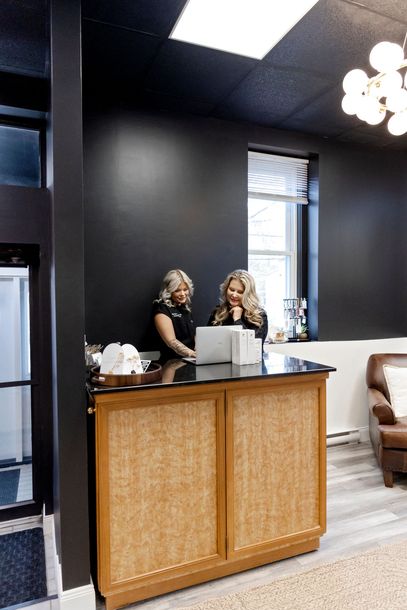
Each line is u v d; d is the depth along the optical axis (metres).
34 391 2.63
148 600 1.85
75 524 1.74
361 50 2.39
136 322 2.98
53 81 1.69
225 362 2.32
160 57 2.43
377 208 4.04
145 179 3.00
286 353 3.58
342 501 2.78
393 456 2.95
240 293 2.73
